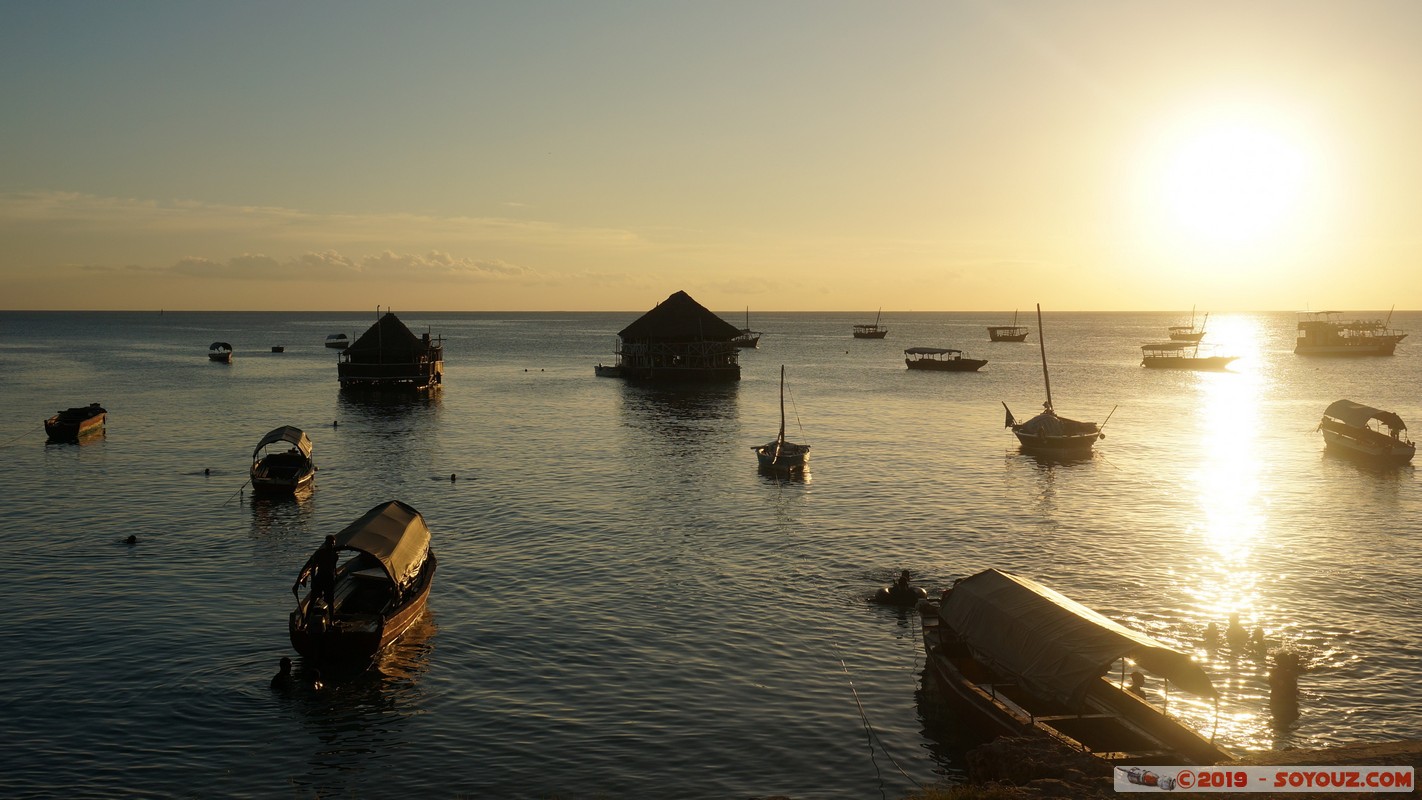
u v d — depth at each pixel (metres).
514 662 26.20
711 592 32.19
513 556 36.62
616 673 25.50
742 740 21.88
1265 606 30.59
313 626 25.11
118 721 22.50
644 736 22.03
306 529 40.91
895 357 177.00
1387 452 58.38
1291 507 45.84
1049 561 35.97
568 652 26.91
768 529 41.09
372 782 19.98
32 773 20.08
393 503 32.28
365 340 103.19
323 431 72.81
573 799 19.34
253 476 47.94
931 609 27.72
